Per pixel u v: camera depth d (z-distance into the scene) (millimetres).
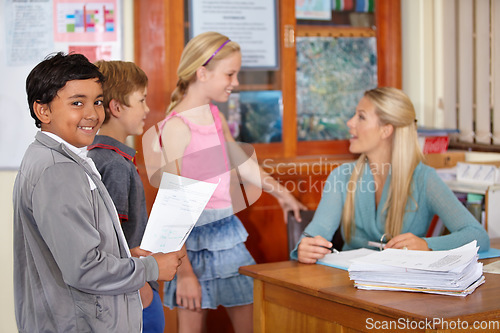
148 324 1697
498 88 3080
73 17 2908
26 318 1352
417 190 2232
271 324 1793
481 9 3158
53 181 1282
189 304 2246
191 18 2906
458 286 1481
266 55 3051
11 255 2969
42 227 1282
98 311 1337
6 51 2904
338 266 1864
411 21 3424
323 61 3180
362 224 2293
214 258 2279
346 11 3199
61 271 1312
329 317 1572
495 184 2672
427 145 3072
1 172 2941
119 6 2918
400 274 1547
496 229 2637
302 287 1628
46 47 2908
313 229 2215
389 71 3275
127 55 2959
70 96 1360
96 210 1354
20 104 2922
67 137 1379
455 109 3357
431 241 1935
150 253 1519
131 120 1855
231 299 2324
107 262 1308
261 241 3035
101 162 1680
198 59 2445
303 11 3127
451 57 3359
